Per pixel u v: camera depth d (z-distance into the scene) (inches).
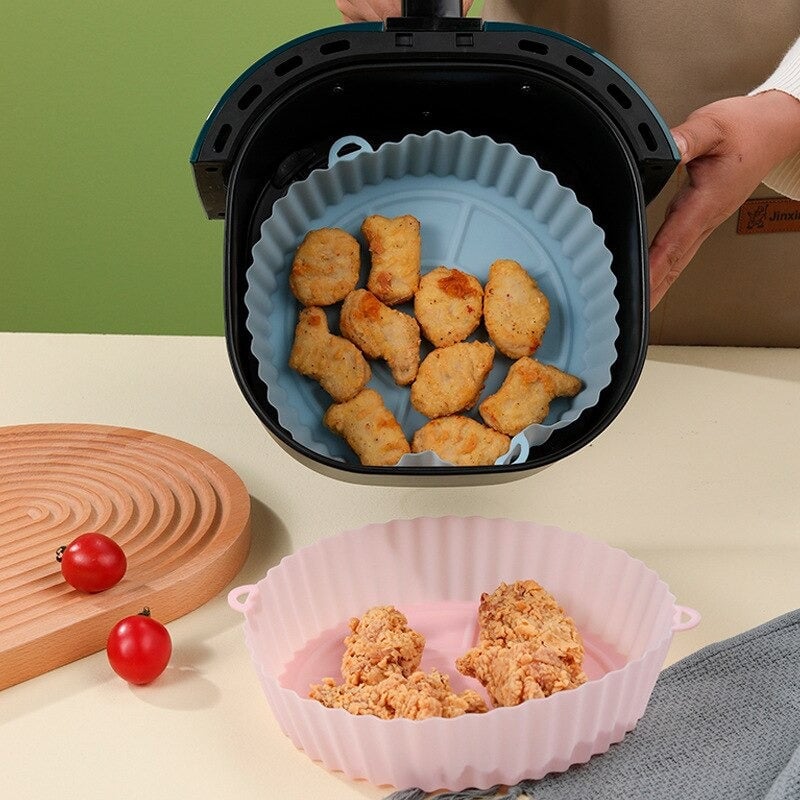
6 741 27.5
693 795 25.0
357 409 32.8
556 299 34.7
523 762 24.9
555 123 33.0
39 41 81.7
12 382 50.2
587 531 37.6
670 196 54.6
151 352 53.9
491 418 32.8
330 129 33.3
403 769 24.7
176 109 83.7
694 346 56.2
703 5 50.4
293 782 26.0
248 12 81.0
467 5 40.2
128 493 38.7
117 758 26.8
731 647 29.6
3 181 86.0
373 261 34.5
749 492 40.3
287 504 39.9
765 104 40.8
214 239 88.4
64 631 30.4
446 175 35.2
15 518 36.6
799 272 55.7
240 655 31.0
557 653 27.4
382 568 33.4
